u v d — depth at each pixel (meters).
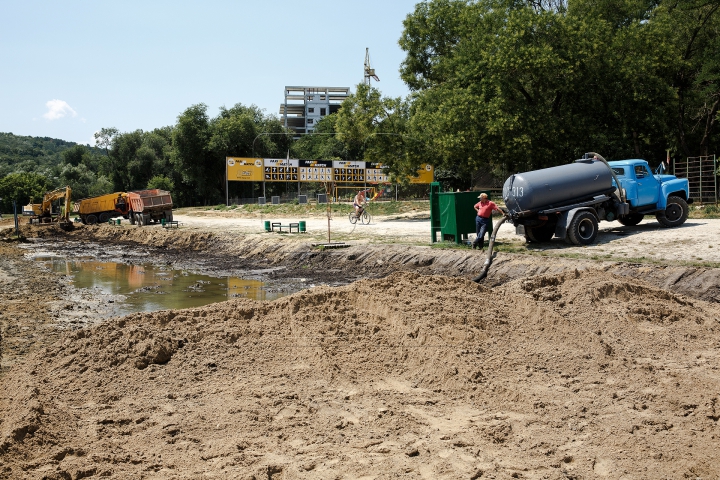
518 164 32.75
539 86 31.69
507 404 6.69
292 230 30.25
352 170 54.53
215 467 5.33
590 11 35.59
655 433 5.89
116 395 7.11
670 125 34.66
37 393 6.96
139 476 5.16
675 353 8.38
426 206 42.94
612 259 15.20
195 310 9.55
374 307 9.55
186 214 54.47
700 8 35.16
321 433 6.04
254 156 75.38
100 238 37.91
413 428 6.12
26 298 15.32
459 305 9.64
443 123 32.50
